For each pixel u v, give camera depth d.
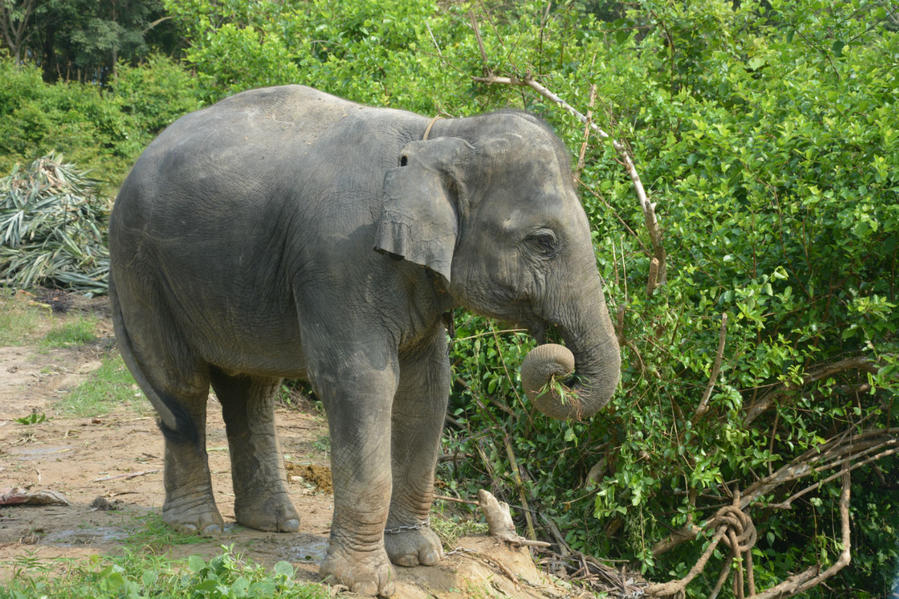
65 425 10.28
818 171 7.63
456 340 8.18
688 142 8.30
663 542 7.75
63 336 15.09
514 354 7.73
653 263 7.02
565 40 10.14
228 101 6.00
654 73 10.39
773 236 7.63
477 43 9.71
